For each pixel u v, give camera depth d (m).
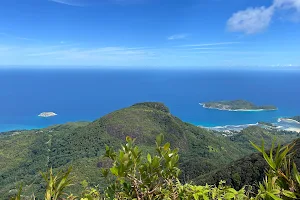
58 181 1.34
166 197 1.53
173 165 1.53
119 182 1.56
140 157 1.50
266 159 1.18
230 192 1.54
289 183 1.13
